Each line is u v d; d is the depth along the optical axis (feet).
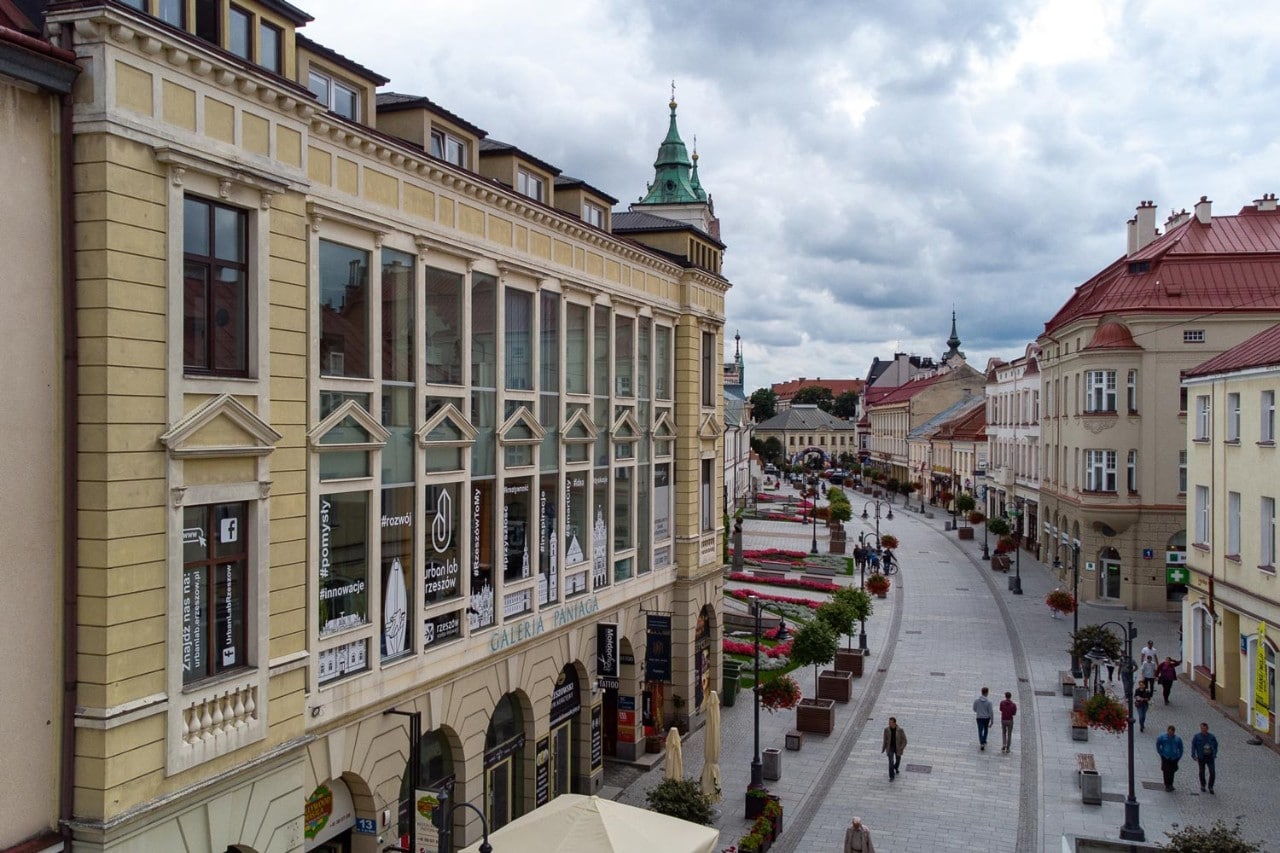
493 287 64.39
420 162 55.21
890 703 110.22
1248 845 54.65
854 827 63.26
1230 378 105.19
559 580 73.67
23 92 34.04
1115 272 176.14
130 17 35.22
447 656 58.65
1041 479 212.02
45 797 35.14
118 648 35.50
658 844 46.57
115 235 35.27
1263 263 161.27
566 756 76.95
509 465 66.44
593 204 86.12
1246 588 100.27
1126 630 80.84
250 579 41.81
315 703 47.60
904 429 437.99
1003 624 154.51
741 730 99.81
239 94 40.78
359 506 51.39
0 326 33.47
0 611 33.68
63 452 35.32
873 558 202.69
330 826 50.24
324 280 49.01
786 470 537.24
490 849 44.09
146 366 36.60
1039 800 80.59
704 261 102.12
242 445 40.75
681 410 96.84
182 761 37.81
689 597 96.89
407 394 55.62
